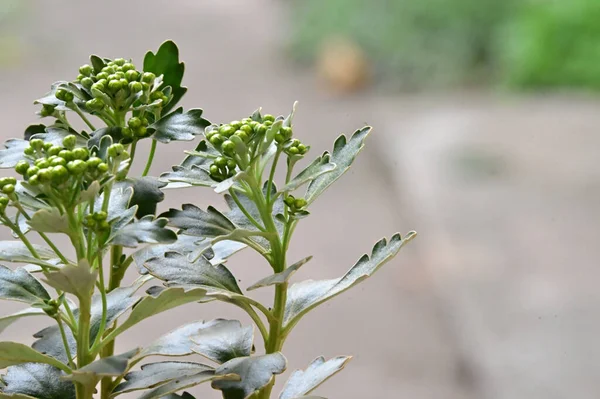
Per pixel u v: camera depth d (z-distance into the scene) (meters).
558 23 5.08
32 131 0.83
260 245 0.78
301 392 0.76
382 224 3.52
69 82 0.78
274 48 5.46
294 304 0.79
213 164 0.71
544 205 3.48
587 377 2.43
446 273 3.07
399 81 5.22
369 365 2.64
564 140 4.14
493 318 2.78
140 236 0.66
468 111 4.73
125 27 5.28
